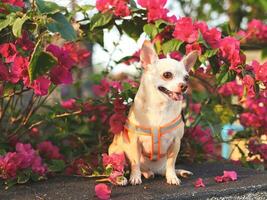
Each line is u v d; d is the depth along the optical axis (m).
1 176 1.25
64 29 1.14
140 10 1.38
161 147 1.27
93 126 1.65
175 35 1.30
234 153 1.95
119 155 1.24
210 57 1.31
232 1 2.73
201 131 1.66
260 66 1.28
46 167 1.34
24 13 1.19
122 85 1.57
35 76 1.12
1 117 1.47
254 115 1.68
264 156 1.62
